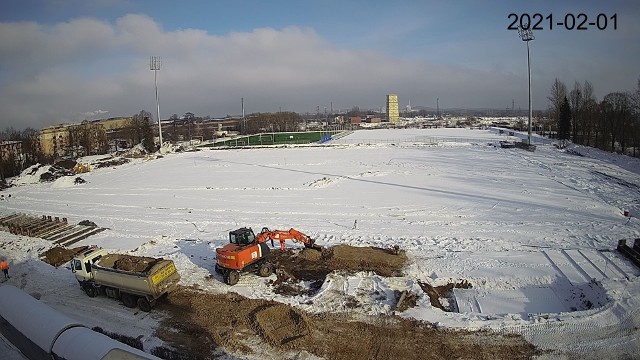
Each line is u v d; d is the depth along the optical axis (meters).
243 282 18.84
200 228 27.81
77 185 47.53
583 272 17.86
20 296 14.53
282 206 32.50
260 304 16.36
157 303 17.28
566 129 69.50
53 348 11.77
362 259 20.36
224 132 153.50
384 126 168.75
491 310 16.02
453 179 39.72
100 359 10.41
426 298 16.34
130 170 57.69
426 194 34.06
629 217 25.58
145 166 61.31
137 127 108.69
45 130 131.88
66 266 22.12
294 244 23.34
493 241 22.36
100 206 35.84
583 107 70.06
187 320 15.70
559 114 73.25
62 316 13.12
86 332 11.94
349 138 102.88
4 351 14.27
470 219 26.86
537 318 14.44
